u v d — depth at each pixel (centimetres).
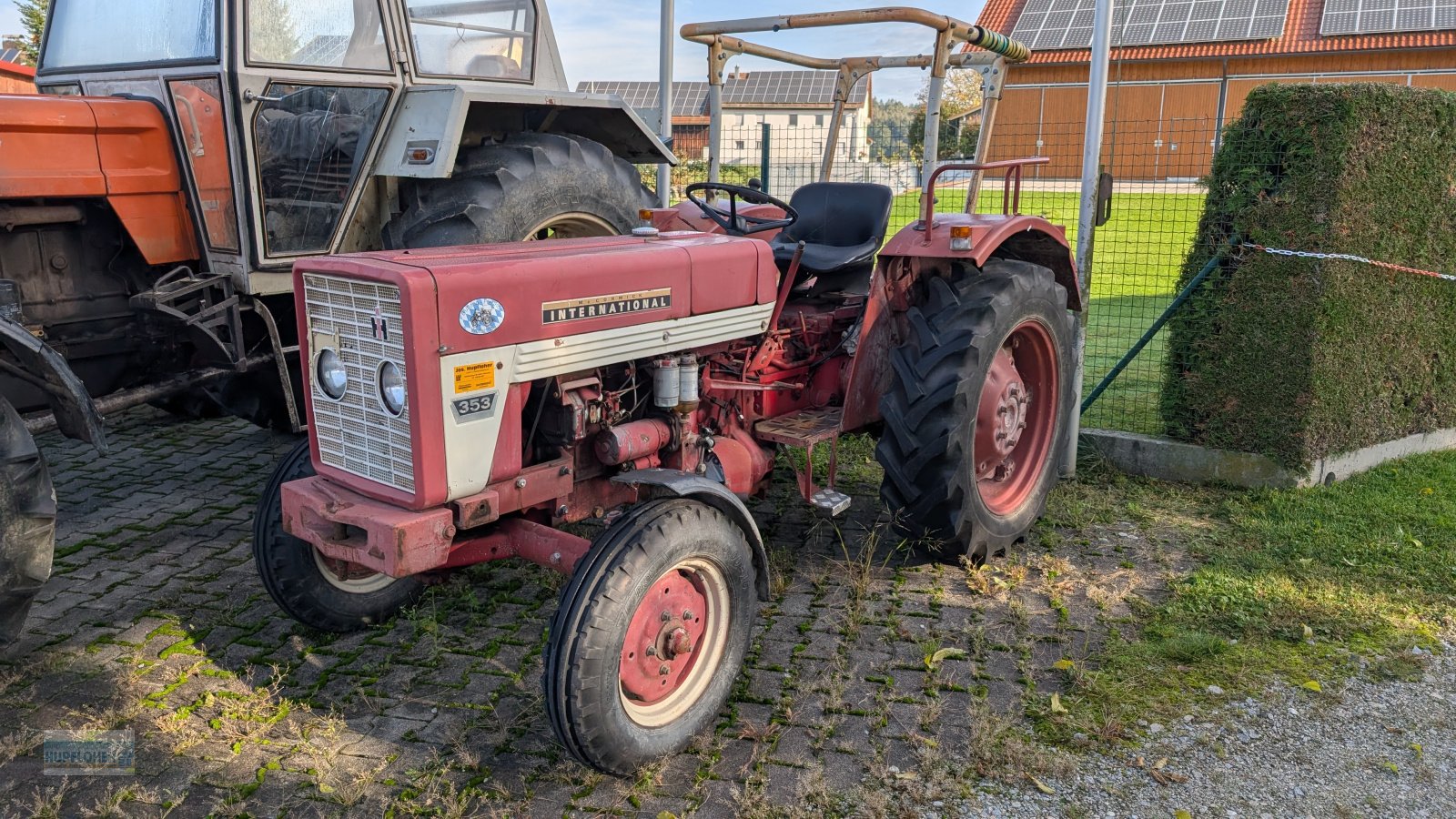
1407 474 504
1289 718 296
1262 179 475
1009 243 449
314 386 277
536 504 290
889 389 380
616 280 288
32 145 374
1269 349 475
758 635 345
